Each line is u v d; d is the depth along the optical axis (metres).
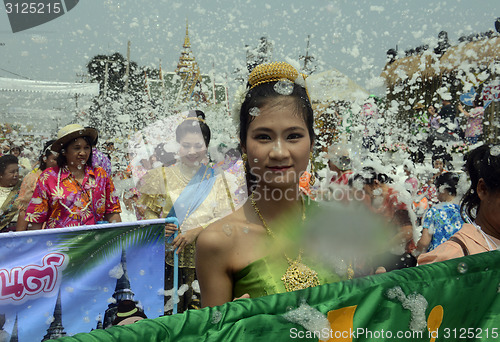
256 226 1.12
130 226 1.97
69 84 7.12
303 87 1.14
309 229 1.14
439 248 1.38
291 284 1.08
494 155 1.35
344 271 1.15
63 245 1.81
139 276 2.01
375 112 3.48
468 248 1.34
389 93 4.16
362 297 0.96
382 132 3.68
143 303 2.01
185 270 2.64
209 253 1.11
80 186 2.89
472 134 4.39
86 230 1.86
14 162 3.28
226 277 1.12
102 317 1.92
